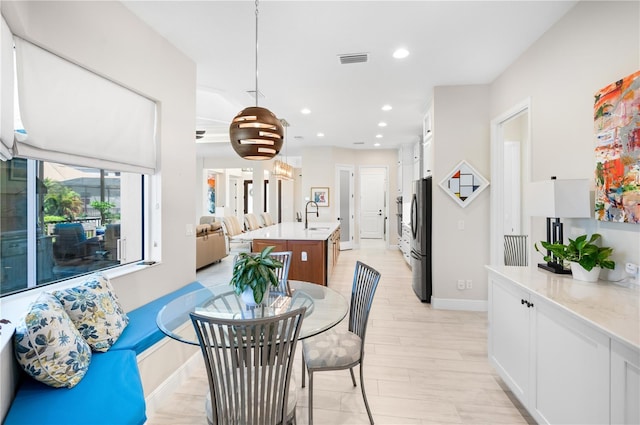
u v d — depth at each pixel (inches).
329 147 313.0
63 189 84.7
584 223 81.7
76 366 56.7
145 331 76.8
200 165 366.6
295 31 98.4
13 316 62.2
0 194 70.2
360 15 90.0
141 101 95.0
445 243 150.1
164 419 76.4
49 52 67.5
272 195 383.9
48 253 81.0
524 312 71.7
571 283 73.2
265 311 76.7
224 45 107.3
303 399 83.8
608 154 71.9
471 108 145.9
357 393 86.0
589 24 79.7
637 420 43.0
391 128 233.0
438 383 90.4
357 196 337.4
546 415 63.6
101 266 94.7
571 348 56.1
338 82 141.0
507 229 175.2
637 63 65.8
